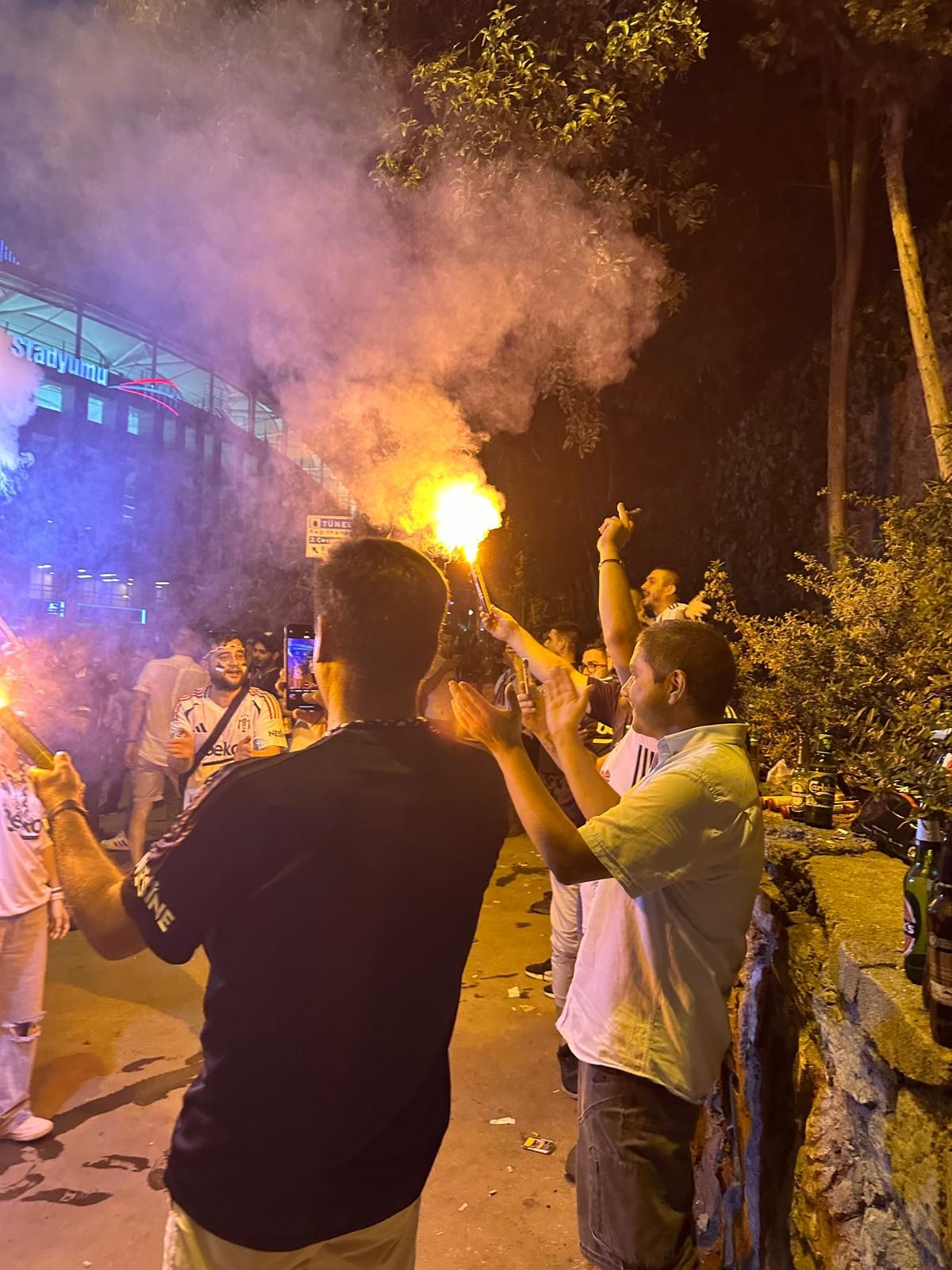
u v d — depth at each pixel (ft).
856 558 15.81
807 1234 7.36
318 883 4.92
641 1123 6.95
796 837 9.62
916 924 6.01
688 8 22.17
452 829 5.42
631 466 36.45
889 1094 6.01
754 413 29.01
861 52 20.57
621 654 10.49
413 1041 5.27
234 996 4.95
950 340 22.11
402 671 5.49
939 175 23.77
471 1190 11.28
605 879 7.79
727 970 7.16
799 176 27.81
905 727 8.96
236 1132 4.88
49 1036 14.99
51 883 12.41
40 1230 10.35
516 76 22.63
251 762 5.15
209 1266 4.93
